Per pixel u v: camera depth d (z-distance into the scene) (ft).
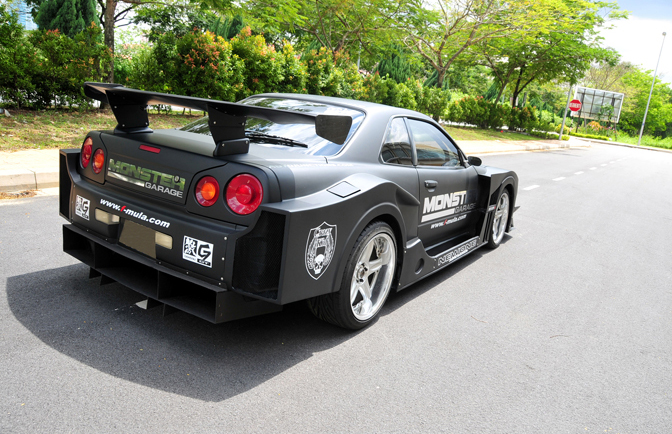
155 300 8.18
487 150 56.18
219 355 8.13
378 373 8.18
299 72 42.73
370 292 9.80
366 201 8.63
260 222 7.21
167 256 7.85
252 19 56.03
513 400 7.83
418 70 147.02
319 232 7.67
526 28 73.20
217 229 7.33
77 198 9.53
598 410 7.80
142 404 6.61
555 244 18.89
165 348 8.14
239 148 7.78
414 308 11.25
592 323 11.50
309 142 9.20
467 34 78.74
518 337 10.30
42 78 31.76
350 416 6.88
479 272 14.53
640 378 9.04
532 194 30.94
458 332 10.21
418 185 10.87
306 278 7.66
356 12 66.59
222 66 35.01
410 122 11.59
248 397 7.04
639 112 204.85
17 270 10.74
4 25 30.14
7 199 16.49
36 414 6.16
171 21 73.61
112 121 32.86
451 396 7.74
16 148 22.74
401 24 69.62
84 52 33.47
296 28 75.61
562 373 8.94
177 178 7.82
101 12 63.72
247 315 7.81
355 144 9.48
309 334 9.27
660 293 14.25
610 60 93.50
